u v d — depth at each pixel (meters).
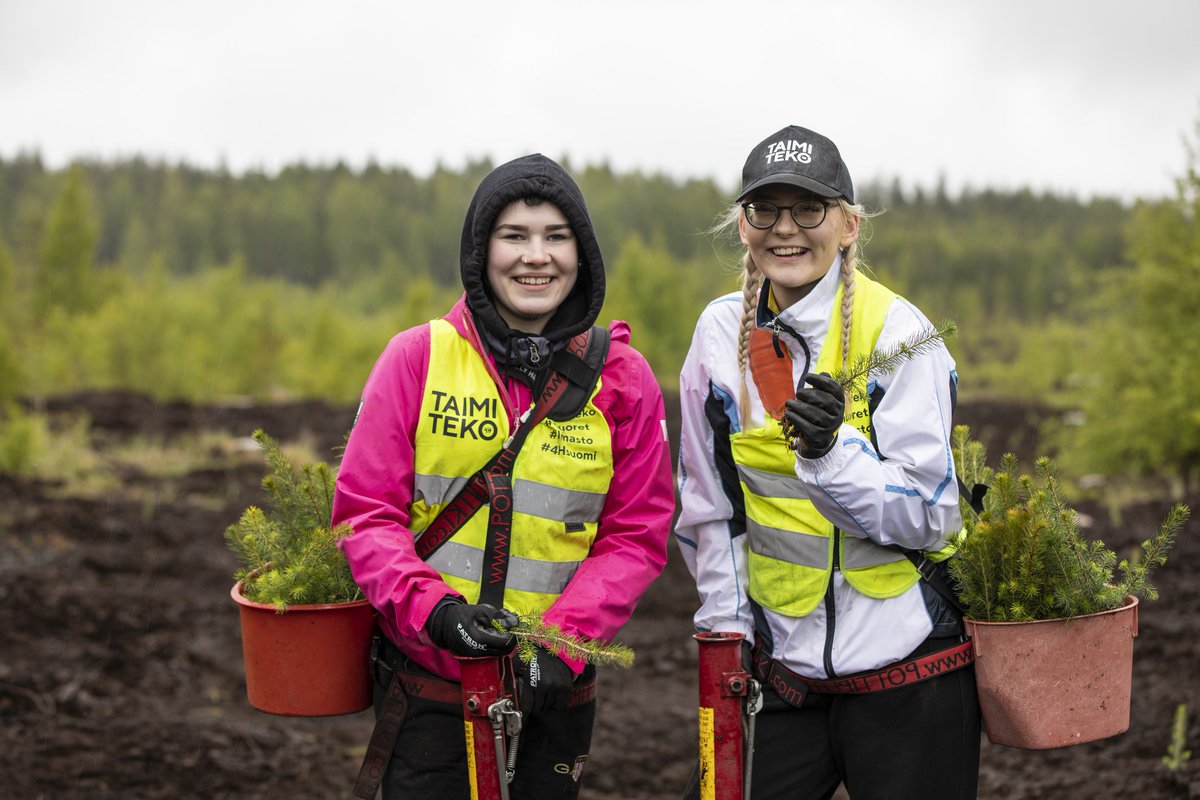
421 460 2.79
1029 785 4.74
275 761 5.07
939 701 2.74
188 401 20.97
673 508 2.98
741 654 2.82
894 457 2.69
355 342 25.86
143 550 9.30
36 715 5.41
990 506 2.93
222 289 32.72
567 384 2.83
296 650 2.85
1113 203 111.12
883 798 2.75
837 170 2.75
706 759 2.59
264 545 3.01
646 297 25.72
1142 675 6.06
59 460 12.91
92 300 33.03
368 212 92.75
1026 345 28.16
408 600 2.62
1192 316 11.22
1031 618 2.66
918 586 2.78
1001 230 97.50
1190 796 4.33
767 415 2.85
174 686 6.11
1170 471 11.49
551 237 2.78
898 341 2.76
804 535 2.83
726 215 3.01
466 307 2.87
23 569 8.35
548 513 2.79
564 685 2.67
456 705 2.76
